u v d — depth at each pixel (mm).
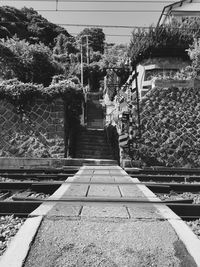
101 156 15133
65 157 13227
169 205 5004
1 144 13141
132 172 10672
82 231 3727
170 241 3477
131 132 12930
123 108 14352
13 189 7504
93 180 7766
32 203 5023
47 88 13367
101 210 4594
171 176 9469
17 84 13406
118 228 3838
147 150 12797
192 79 13406
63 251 3223
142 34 17734
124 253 3203
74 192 6055
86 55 58062
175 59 17859
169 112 13148
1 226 4289
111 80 24031
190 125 13062
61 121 13227
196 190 7535
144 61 17953
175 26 18156
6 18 54594
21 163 12047
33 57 21297
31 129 13195
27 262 2984
